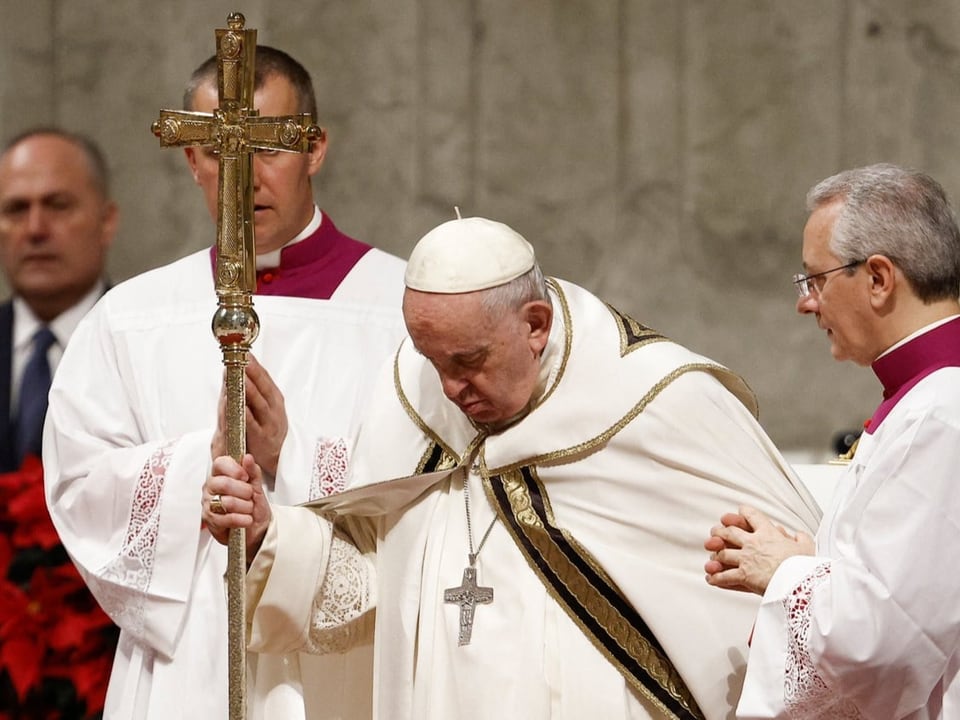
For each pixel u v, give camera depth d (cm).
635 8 2534
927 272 1177
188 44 2586
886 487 1142
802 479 1472
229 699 1288
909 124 2483
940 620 1127
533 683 1291
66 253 2261
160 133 1301
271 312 1620
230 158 1293
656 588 1314
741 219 2519
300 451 1498
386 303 1652
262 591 1346
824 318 1216
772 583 1190
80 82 2592
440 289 1269
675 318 2523
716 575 1225
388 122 2564
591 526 1335
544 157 2552
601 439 1333
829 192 1209
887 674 1137
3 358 2219
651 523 1327
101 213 2302
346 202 2570
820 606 1152
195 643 1495
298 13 2572
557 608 1325
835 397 2492
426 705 1315
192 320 1622
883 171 1197
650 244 2538
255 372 1452
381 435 1408
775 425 2497
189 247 2577
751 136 2519
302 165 1625
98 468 1541
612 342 1362
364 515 1409
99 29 2595
